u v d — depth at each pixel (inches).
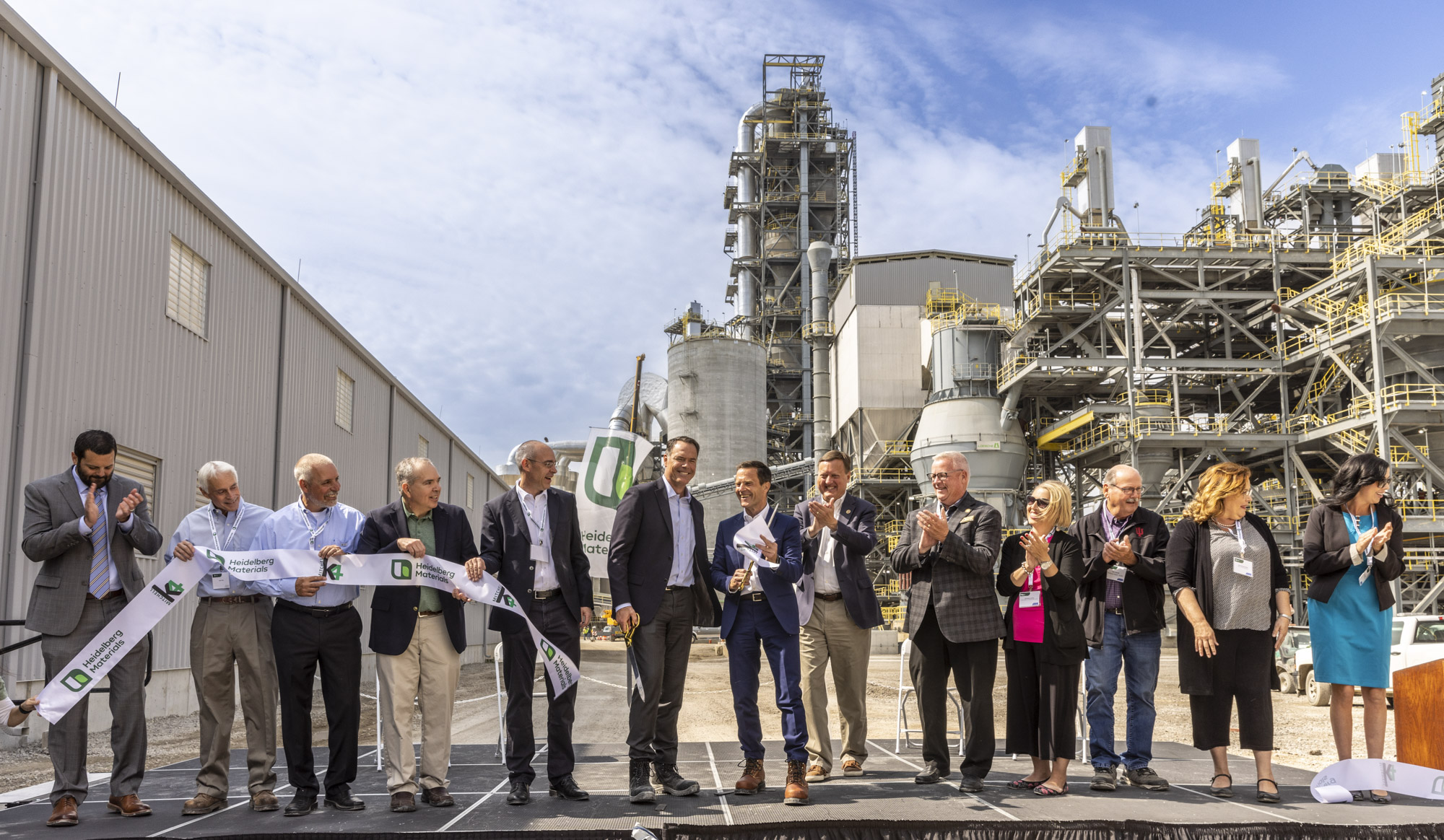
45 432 454.6
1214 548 242.7
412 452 1143.0
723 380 2062.0
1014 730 248.4
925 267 1882.4
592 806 223.9
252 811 222.4
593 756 335.3
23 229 443.5
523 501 243.0
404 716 225.0
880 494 1784.0
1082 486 1553.9
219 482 232.1
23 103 444.1
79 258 482.6
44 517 215.6
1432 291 1253.7
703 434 2041.1
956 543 241.8
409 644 227.9
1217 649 241.3
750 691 243.6
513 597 232.1
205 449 609.6
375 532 233.0
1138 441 1339.8
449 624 233.8
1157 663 253.9
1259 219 1528.1
